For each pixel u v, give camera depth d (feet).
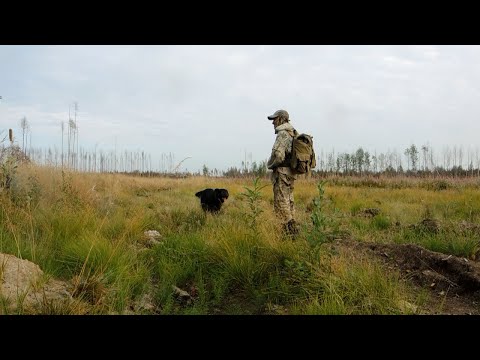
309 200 41.45
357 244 20.59
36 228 18.85
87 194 27.32
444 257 17.39
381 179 85.40
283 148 20.21
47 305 11.38
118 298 12.99
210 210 29.30
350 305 13.19
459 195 48.34
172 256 17.83
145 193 49.98
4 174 23.31
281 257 16.53
